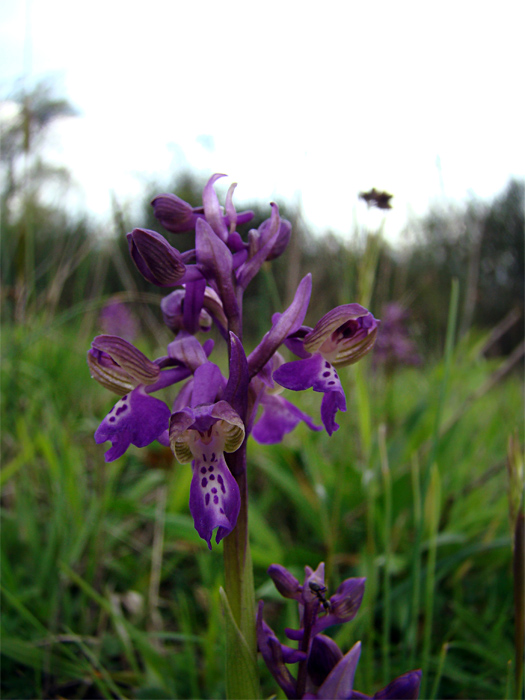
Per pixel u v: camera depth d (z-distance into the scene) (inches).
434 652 4.4
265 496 6.3
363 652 4.3
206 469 2.7
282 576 3.0
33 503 5.7
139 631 4.2
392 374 9.3
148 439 2.9
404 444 6.4
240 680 2.7
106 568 5.3
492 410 9.0
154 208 3.3
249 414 2.9
